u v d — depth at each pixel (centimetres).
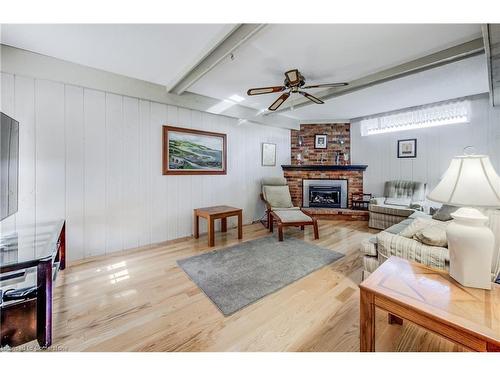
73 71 242
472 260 105
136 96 287
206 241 328
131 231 296
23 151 222
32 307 130
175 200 339
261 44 207
